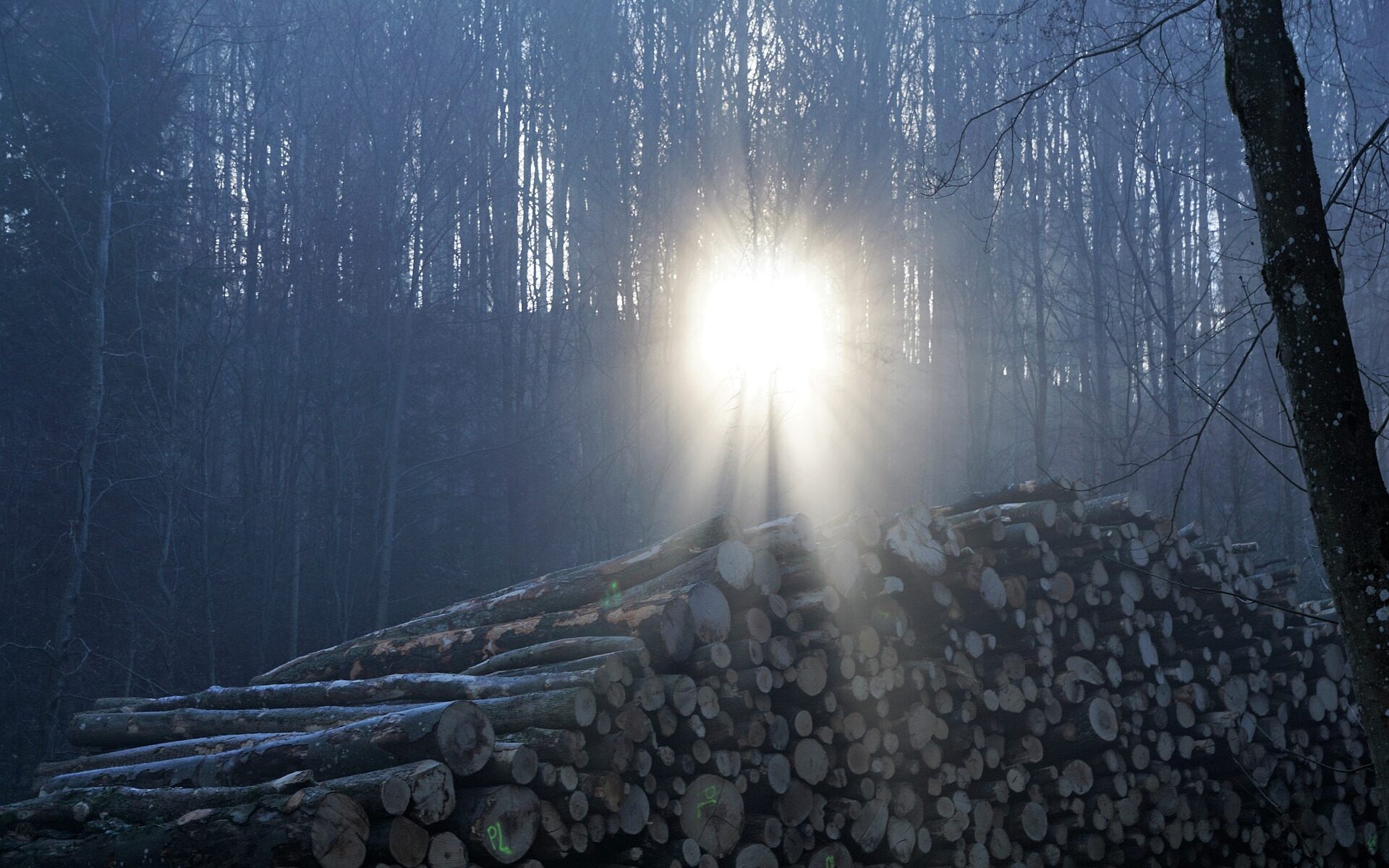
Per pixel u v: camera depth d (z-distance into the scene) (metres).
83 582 21.06
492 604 8.64
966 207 31.28
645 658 6.31
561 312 33.59
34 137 21.94
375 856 5.00
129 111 22.33
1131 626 8.48
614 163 34.38
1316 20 5.91
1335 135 25.69
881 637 7.29
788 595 7.15
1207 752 8.55
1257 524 26.86
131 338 21.77
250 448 27.80
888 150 32.22
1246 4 4.35
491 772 5.57
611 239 34.53
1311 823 9.29
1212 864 8.70
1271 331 26.70
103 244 19.14
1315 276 4.14
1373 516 3.94
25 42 22.59
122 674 20.97
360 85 32.88
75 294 21.70
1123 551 8.65
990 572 7.74
